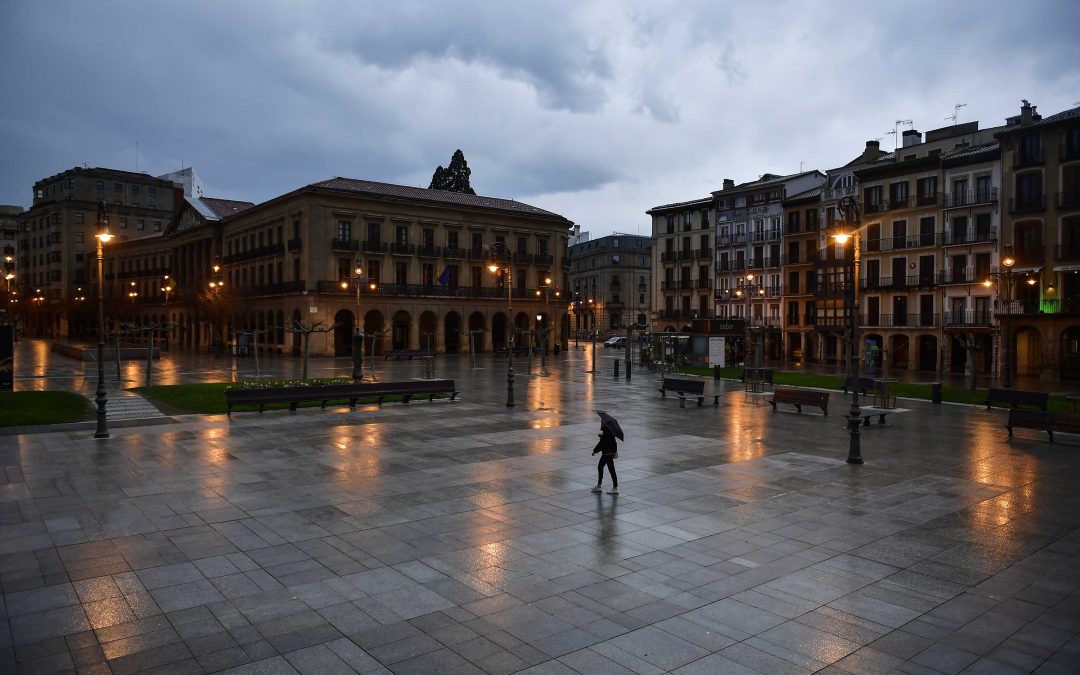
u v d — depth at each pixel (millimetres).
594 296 126062
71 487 14141
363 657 7262
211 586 9109
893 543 11172
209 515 12273
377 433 21094
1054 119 47875
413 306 72812
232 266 84000
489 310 78000
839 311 64062
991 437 21750
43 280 127062
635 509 12969
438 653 7367
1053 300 47312
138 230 124312
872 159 67938
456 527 11742
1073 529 12031
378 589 9062
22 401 26219
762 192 75312
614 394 33406
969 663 7309
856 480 15609
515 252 80750
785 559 10352
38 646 7430
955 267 55406
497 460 17281
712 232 80750
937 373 52688
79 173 120562
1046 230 48375
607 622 8156
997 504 13641
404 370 50188
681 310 83125
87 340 109625
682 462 17344
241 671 6953
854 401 17516
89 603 8555
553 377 43875
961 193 55125
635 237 125062
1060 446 20172
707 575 9672
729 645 7625
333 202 68812
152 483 14523
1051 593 9180
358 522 11953
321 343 67500
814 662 7277
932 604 8789
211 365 53688
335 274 68875
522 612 8406
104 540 10891
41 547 10547
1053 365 46906
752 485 15000
